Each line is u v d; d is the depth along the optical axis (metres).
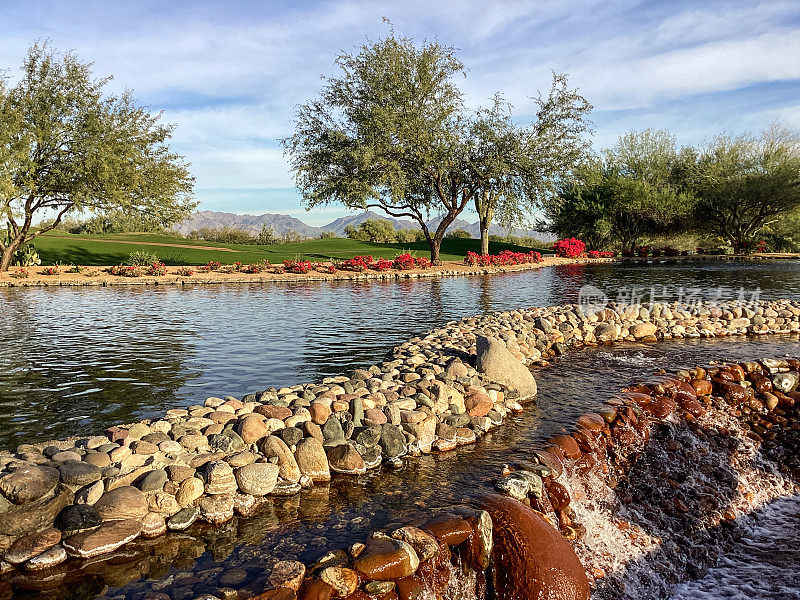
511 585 3.81
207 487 4.38
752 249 48.19
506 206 31.80
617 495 5.74
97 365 8.70
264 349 9.98
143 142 28.73
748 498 6.39
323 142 30.06
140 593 3.33
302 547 3.87
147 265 29.72
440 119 29.06
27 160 25.38
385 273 27.62
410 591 3.45
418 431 5.70
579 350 10.38
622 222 51.66
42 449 4.57
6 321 13.35
